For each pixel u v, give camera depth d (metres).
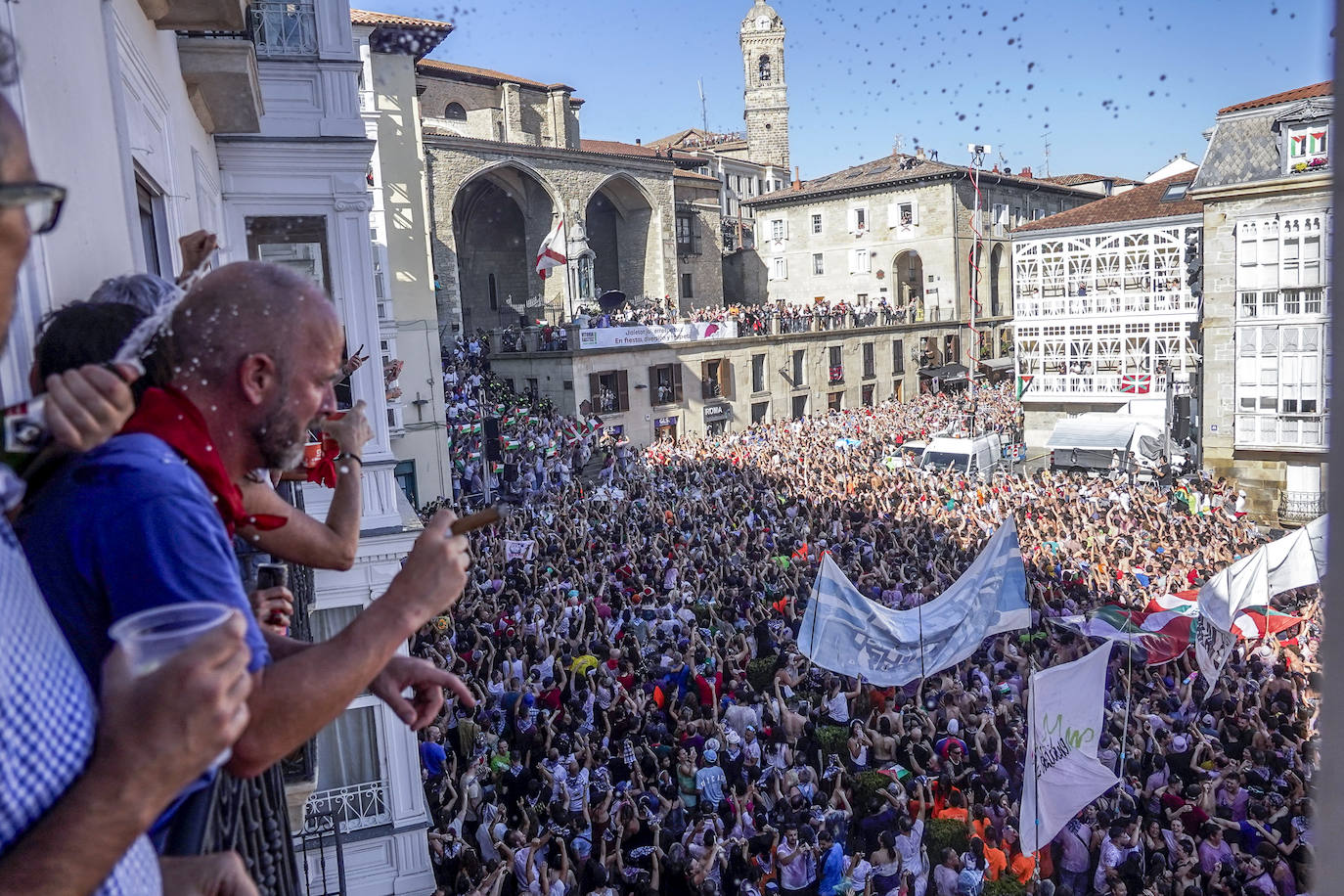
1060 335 44.41
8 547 1.32
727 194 74.94
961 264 64.75
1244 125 34.41
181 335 2.15
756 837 11.73
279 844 3.94
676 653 16.16
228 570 1.85
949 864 11.02
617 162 55.34
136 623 1.33
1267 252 33.94
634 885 11.24
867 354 59.34
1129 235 42.41
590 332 43.72
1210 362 35.69
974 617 15.25
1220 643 15.93
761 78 84.06
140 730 1.24
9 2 3.00
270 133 11.54
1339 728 1.49
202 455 2.05
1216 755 13.12
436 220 46.88
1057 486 32.16
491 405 40.34
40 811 1.22
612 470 38.16
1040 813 11.12
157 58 6.74
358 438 3.25
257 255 11.69
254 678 1.80
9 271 1.18
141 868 1.54
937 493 30.98
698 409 49.22
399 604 1.97
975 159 54.47
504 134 52.25
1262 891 10.79
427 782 14.02
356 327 12.20
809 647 15.45
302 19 11.59
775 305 59.09
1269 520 34.53
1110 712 14.43
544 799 12.41
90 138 4.27
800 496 30.66
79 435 1.73
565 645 17.45
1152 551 23.31
